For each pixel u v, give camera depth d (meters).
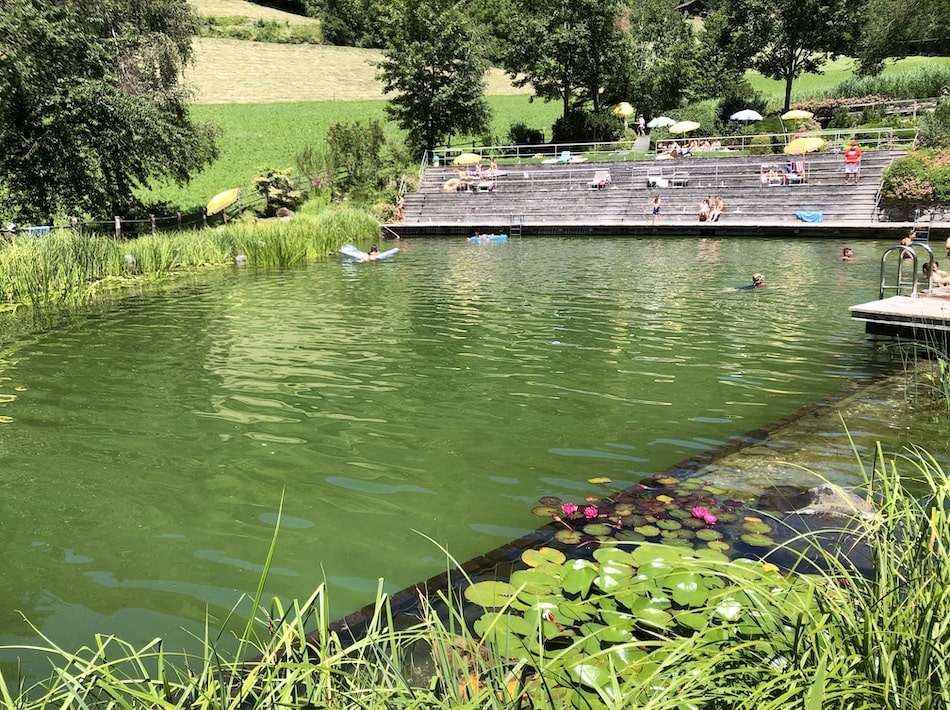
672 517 4.33
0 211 22.39
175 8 27.34
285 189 31.56
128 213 26.19
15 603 3.82
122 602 3.81
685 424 6.38
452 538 4.44
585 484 5.16
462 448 5.94
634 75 41.72
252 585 3.97
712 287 13.78
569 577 3.41
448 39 38.03
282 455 5.88
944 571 2.14
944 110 26.83
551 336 9.97
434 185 33.53
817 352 8.73
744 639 2.51
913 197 22.30
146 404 7.31
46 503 5.07
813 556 3.71
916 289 9.78
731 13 39.84
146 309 12.91
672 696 2.10
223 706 2.13
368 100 52.78
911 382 7.23
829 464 5.16
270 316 11.95
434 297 13.47
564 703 2.44
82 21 23.42
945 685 1.84
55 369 8.77
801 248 19.75
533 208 29.66
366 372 8.33
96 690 2.88
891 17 38.66
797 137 30.62
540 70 40.75
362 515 4.79
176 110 26.44
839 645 2.06
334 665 2.38
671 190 28.00
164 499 5.11
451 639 2.55
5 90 20.30
